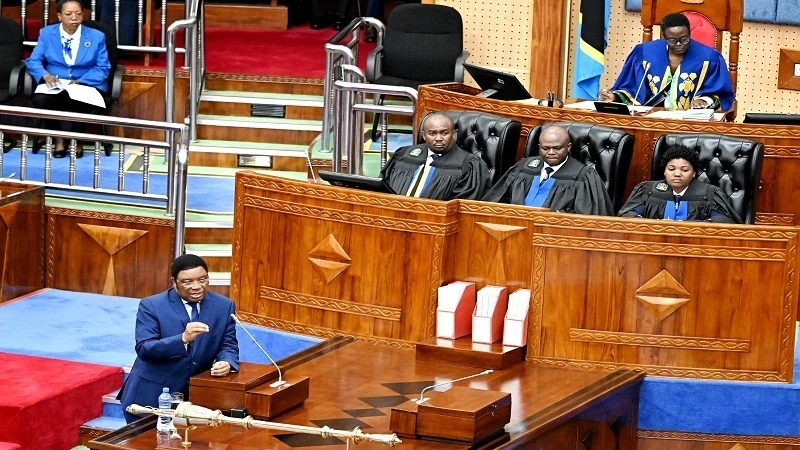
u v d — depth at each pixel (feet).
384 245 62.90
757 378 60.95
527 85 96.12
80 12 88.84
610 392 57.98
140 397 54.95
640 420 61.11
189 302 55.21
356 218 63.21
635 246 60.34
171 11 106.83
